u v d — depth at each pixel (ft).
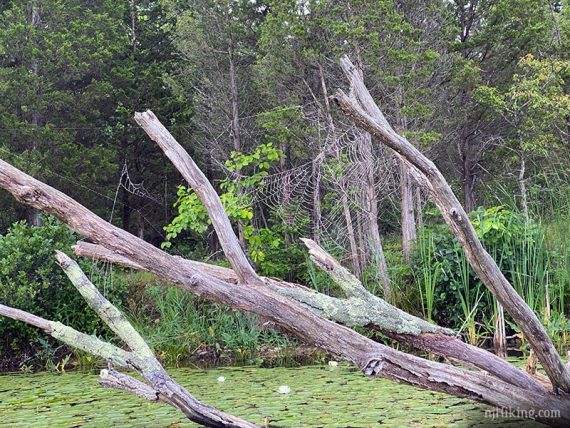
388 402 15.20
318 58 40.98
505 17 48.34
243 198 32.12
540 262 25.31
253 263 33.19
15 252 28.71
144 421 14.17
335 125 40.14
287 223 34.71
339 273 9.31
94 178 55.06
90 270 30.58
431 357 20.75
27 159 52.54
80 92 61.67
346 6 39.99
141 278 34.27
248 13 58.59
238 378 20.67
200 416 9.50
